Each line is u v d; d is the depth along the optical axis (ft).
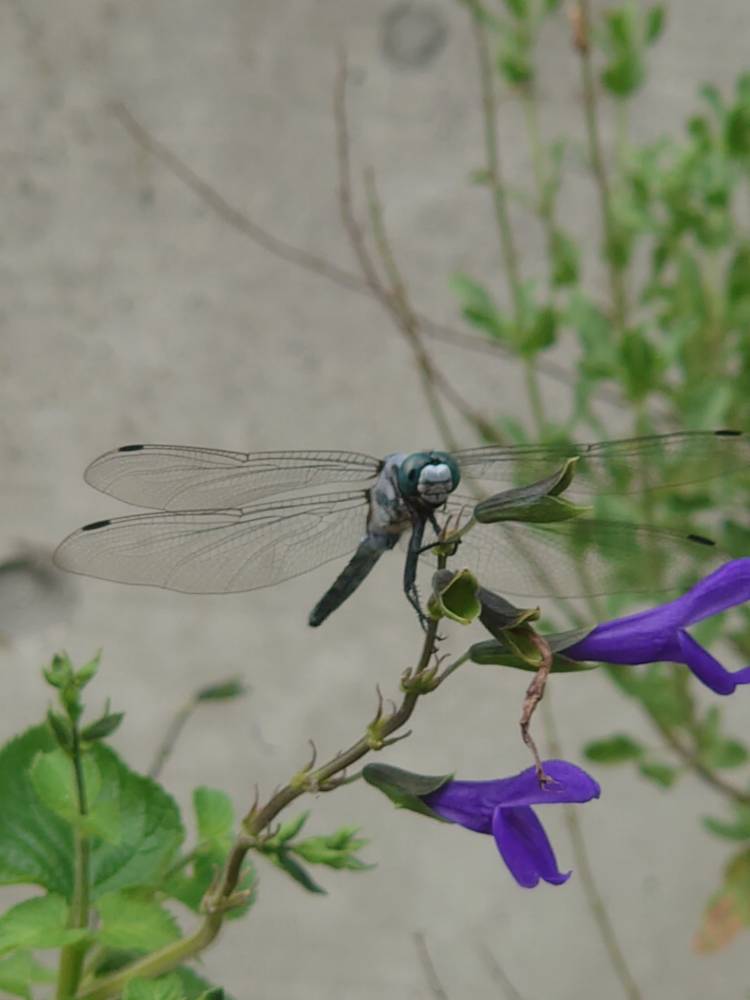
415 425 2.13
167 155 2.13
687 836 2.12
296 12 2.13
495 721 2.12
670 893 2.11
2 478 2.12
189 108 2.13
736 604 1.37
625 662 1.37
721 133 1.80
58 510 2.12
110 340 2.13
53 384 2.13
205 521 1.57
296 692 2.12
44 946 1.40
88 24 2.13
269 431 2.13
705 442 1.61
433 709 2.12
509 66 1.85
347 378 2.13
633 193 1.83
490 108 1.84
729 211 1.83
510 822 1.34
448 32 2.13
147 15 2.13
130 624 2.12
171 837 1.46
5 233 2.13
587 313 1.81
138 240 2.14
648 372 1.76
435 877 2.11
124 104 2.13
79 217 2.13
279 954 2.09
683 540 1.51
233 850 1.39
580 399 1.83
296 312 2.14
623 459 1.62
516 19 1.84
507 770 2.11
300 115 2.13
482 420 1.87
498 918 2.10
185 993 1.45
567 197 2.13
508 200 2.13
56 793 1.41
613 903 2.11
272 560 1.59
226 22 2.13
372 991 2.08
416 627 2.13
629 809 2.12
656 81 2.13
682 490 1.76
